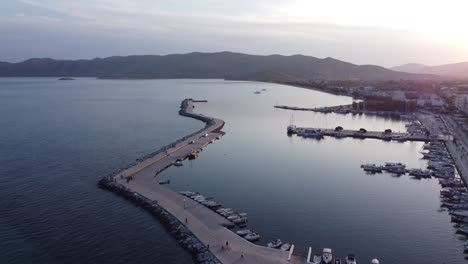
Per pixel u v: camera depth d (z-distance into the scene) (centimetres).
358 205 13062
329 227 11325
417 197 13925
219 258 9181
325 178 16050
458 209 12650
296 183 15312
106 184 14250
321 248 10031
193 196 13125
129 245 10056
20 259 9331
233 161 18575
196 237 10194
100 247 9950
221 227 10800
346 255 9731
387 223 11656
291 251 9525
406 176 16500
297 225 11406
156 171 16212
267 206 12825
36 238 10356
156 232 10756
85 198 13175
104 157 18650
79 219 11525
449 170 16912
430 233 11038
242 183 15200
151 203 12381
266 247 9775
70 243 10125
